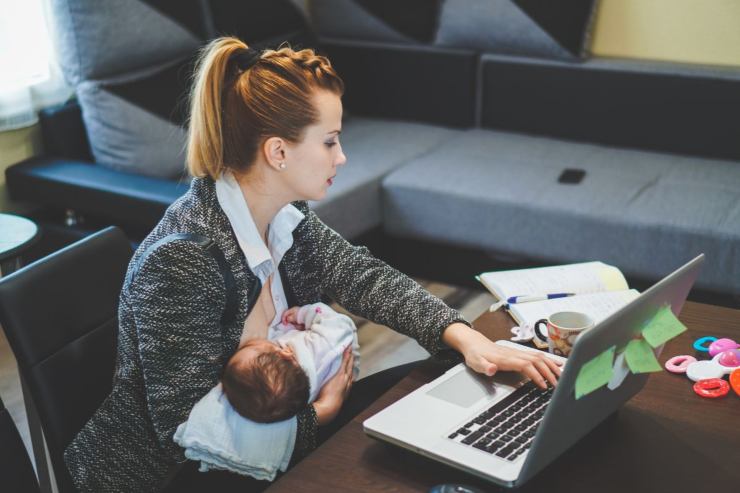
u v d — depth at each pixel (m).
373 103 3.84
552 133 3.48
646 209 2.78
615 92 3.29
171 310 1.32
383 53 3.73
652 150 3.29
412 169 3.21
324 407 1.45
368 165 3.24
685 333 1.52
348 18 3.80
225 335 1.42
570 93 3.38
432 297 1.55
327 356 1.49
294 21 3.68
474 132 3.61
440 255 3.21
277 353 1.34
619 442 1.23
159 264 1.32
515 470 1.11
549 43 3.37
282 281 1.61
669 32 3.33
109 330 1.55
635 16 3.37
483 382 1.34
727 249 2.62
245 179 1.41
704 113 3.15
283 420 1.33
